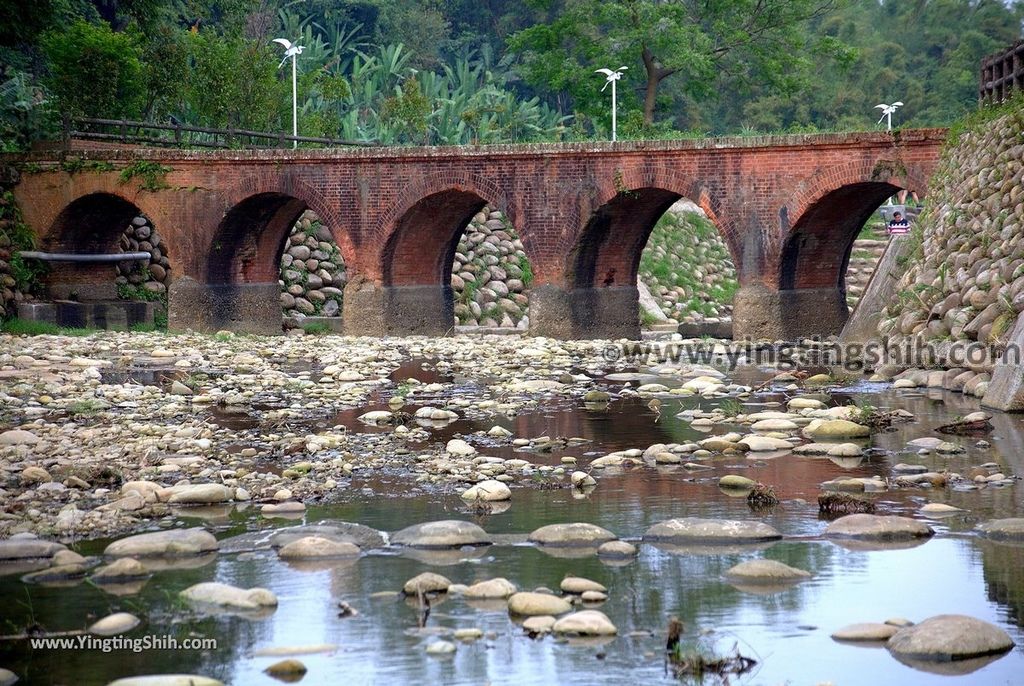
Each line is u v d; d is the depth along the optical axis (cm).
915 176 2839
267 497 1321
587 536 1122
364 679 802
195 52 5059
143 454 1534
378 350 3048
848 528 1134
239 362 2762
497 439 1697
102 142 4106
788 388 2228
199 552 1088
